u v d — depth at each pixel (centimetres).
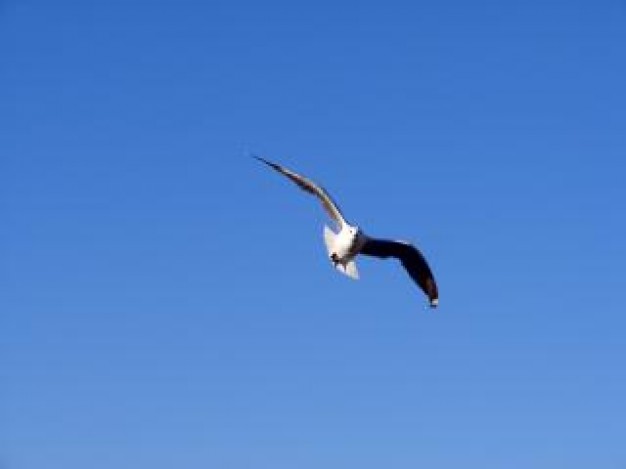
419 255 2008
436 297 2025
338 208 1938
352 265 1934
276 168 1903
